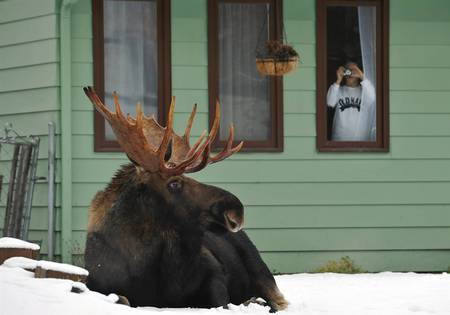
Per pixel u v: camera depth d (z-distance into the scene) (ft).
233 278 99.45
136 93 150.92
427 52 154.10
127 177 89.86
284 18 151.33
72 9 147.64
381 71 153.38
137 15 150.30
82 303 69.51
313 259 150.82
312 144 151.74
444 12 154.40
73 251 145.59
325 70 152.35
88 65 148.15
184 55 150.00
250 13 152.46
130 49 150.41
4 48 153.07
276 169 150.71
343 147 152.56
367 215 152.25
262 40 152.46
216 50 150.51
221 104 151.94
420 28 153.89
